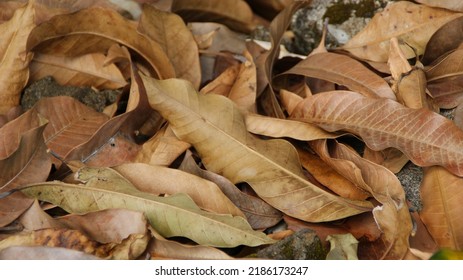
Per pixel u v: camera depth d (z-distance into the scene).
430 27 0.97
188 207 0.84
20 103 0.98
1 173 0.86
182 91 0.89
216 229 0.84
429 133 0.87
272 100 0.94
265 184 0.88
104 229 0.84
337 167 0.88
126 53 0.98
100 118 0.95
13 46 0.97
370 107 0.89
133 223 0.84
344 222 0.87
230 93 0.95
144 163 0.88
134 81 0.93
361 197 0.87
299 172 0.88
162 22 0.97
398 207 0.84
